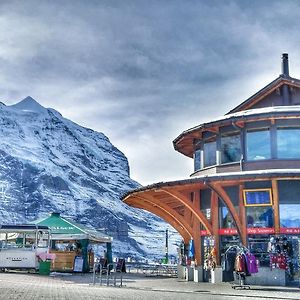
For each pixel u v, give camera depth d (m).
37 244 42.78
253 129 32.47
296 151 31.53
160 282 31.83
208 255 32.56
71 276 38.53
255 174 28.36
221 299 20.00
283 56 36.19
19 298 17.73
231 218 31.78
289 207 30.11
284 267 28.92
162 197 35.41
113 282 30.78
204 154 35.78
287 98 34.91
